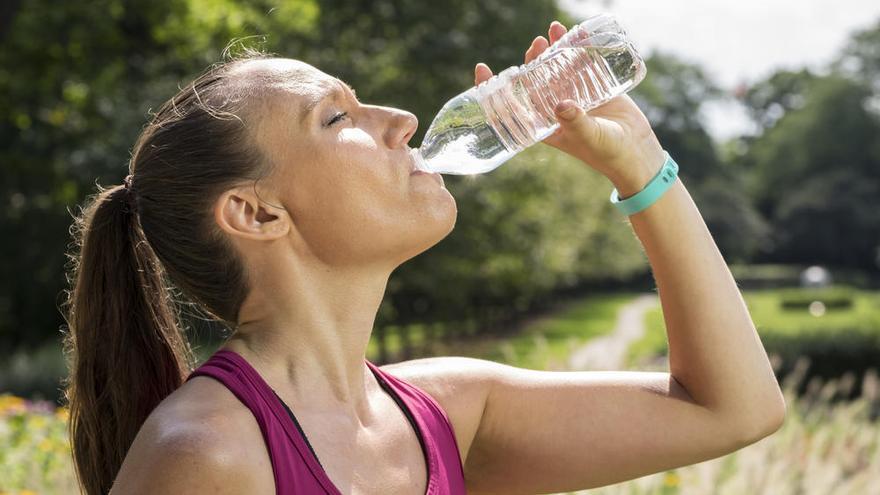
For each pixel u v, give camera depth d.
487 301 31.86
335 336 1.33
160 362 1.45
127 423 1.43
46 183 17.53
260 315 1.34
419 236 1.34
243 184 1.31
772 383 1.53
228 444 1.13
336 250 1.32
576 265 38.22
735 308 1.52
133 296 1.44
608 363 4.77
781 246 75.31
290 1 15.60
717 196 72.44
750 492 4.20
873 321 16.00
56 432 5.55
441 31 18.14
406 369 1.53
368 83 16.16
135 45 16.50
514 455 1.55
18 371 12.15
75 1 15.28
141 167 1.36
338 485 1.22
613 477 1.54
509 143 1.66
